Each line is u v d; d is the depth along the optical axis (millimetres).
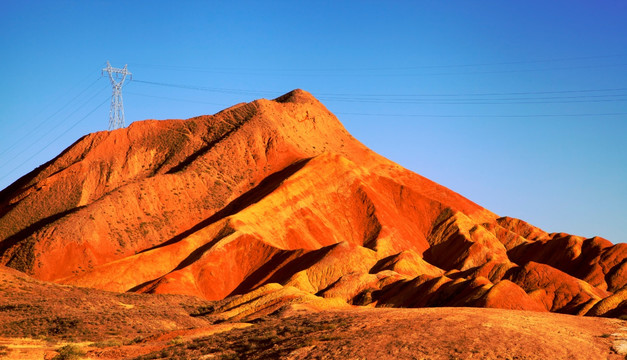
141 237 162500
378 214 173750
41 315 72000
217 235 151875
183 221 173625
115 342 54469
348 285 106938
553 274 101812
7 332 61906
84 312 75562
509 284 74438
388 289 102062
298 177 177250
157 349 48125
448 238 172750
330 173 184125
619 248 135500
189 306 98938
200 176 187000
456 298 83125
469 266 153375
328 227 168875
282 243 156375
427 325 37688
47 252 146625
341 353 34000
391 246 161250
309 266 130500
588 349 33250
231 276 139500
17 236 165375
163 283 127062
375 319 42500
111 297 101188
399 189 193125
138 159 198750
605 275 130125
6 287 91125
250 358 37375
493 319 38938
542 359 31016
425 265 135250
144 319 71312
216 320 77062
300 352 35750
